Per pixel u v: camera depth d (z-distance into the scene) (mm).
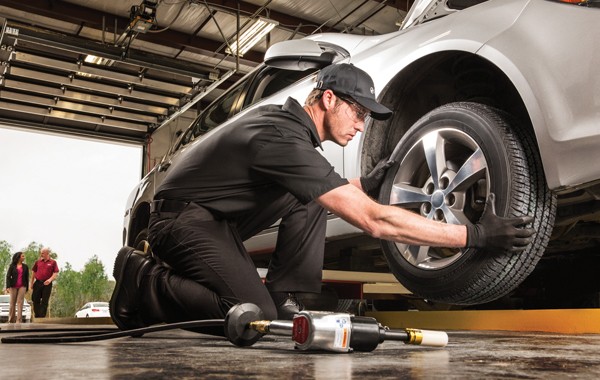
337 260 3127
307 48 2381
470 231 1615
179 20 9812
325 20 9867
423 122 1971
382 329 1224
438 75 2215
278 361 1058
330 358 1117
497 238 1619
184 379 809
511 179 1687
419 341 1240
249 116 1669
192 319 1670
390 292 3188
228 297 1606
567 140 1562
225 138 1662
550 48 1626
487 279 1704
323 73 1718
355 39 2564
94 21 9430
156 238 1698
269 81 3189
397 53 2184
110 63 9367
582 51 1559
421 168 2002
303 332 1166
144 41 10156
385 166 2061
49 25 9758
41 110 10844
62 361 1061
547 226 1689
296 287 1870
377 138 2240
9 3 8953
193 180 1692
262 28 8953
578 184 1554
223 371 906
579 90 1552
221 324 1358
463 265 1746
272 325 1273
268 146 1565
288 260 1879
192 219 1665
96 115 11211
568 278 2674
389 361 1065
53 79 9789
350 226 2252
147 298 1714
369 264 2828
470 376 858
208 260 1628
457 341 1617
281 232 1892
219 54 10562
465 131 1820
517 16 1747
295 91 2734
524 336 1861
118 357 1137
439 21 2088
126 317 1791
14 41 8797
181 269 1668
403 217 1517
